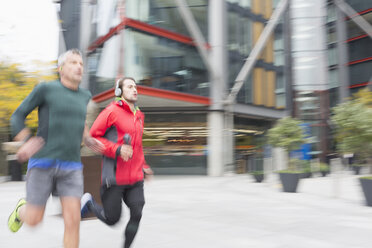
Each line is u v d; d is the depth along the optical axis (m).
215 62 18.25
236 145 20.70
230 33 19.42
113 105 3.08
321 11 25.56
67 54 2.61
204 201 7.70
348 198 8.39
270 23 21.19
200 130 18.66
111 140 3.02
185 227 4.77
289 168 11.08
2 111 13.32
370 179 6.86
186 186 11.80
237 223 5.05
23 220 2.63
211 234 4.32
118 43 15.89
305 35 25.36
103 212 3.07
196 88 17.88
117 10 16.25
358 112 7.33
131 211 3.01
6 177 15.42
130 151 2.84
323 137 24.53
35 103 2.46
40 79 14.34
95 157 5.05
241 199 8.07
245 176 17.73
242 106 20.00
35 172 2.49
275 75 22.78
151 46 16.62
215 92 18.25
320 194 9.25
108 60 16.84
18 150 2.32
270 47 22.59
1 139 15.32
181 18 17.80
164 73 16.89
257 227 4.77
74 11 21.06
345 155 7.84
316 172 17.17
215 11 18.61
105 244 3.80
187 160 18.52
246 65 19.77
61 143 2.52
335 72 29.70
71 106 2.57
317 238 4.10
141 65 16.19
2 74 13.96
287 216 5.69
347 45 29.45
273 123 23.30
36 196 2.47
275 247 3.69
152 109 18.42
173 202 7.51
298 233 4.38
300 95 24.98
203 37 18.50
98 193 5.03
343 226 4.84
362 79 28.23
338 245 3.77
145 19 16.61
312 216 5.69
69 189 2.59
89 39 19.31
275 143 10.81
